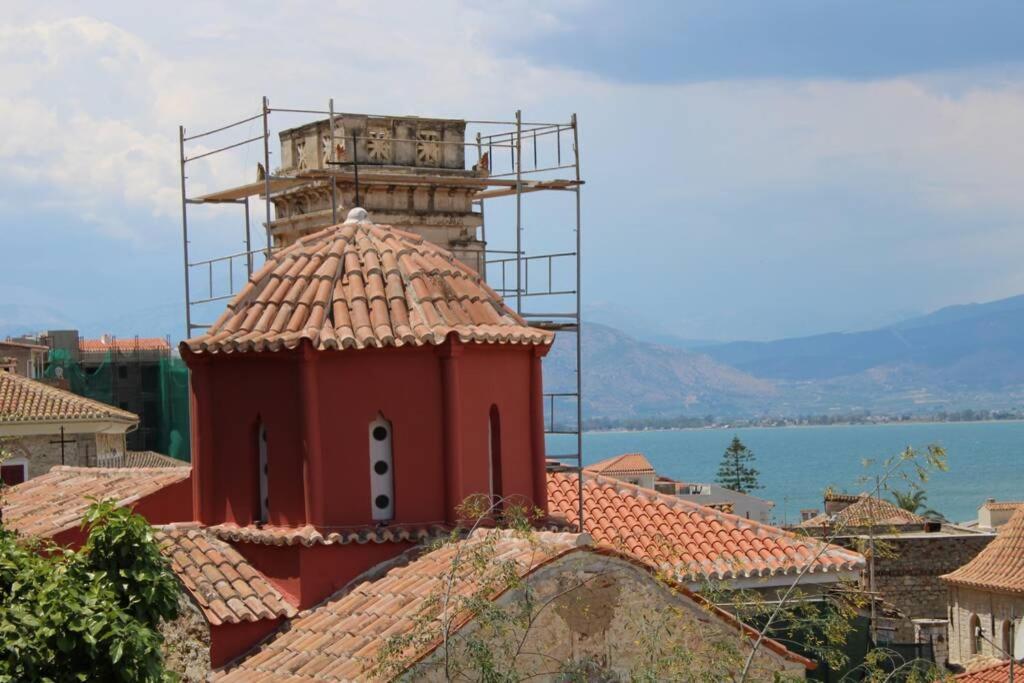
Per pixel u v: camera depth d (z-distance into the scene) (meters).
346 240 29.91
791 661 24.53
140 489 31.66
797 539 34.69
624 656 23.28
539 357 28.89
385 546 26.69
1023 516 70.31
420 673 21.92
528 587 22.17
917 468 23.47
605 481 38.72
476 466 27.69
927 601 75.44
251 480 27.75
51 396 64.62
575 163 37.66
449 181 46.91
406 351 27.23
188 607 25.89
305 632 25.16
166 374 90.19
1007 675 42.19
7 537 22.31
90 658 19.48
